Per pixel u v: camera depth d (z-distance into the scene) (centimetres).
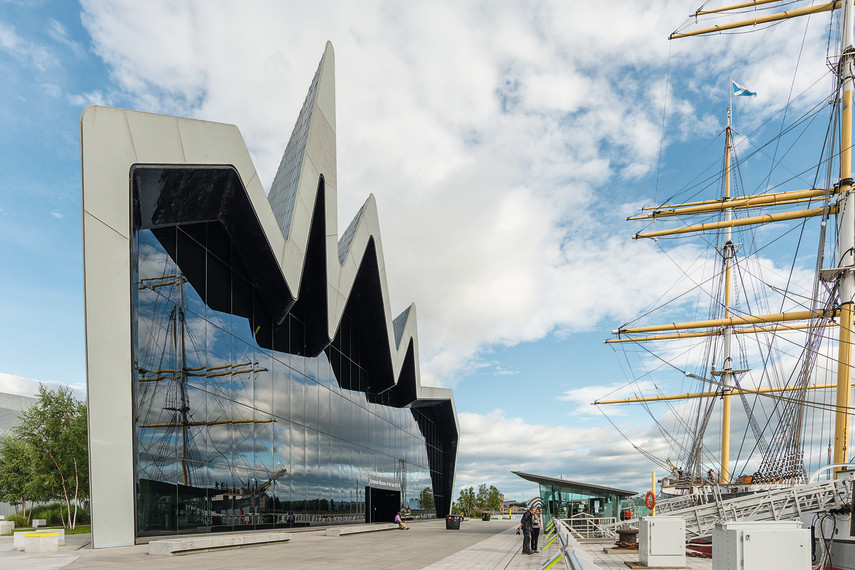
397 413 4494
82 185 1509
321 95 2783
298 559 1418
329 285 2784
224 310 2195
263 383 2441
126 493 1522
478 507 10906
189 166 1795
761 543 807
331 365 3222
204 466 1958
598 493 3416
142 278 1742
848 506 1833
